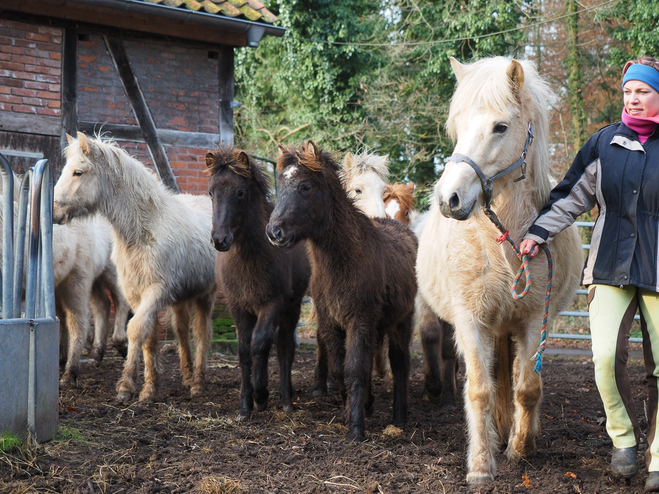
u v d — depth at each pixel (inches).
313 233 156.1
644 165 116.1
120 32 325.1
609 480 126.2
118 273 216.7
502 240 122.1
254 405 197.9
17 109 299.6
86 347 304.0
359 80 690.8
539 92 129.7
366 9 715.4
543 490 121.1
